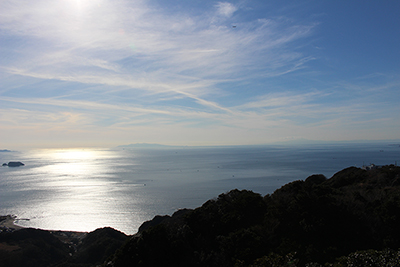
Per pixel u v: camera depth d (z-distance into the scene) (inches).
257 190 4303.6
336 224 673.6
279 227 733.9
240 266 599.5
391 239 616.4
